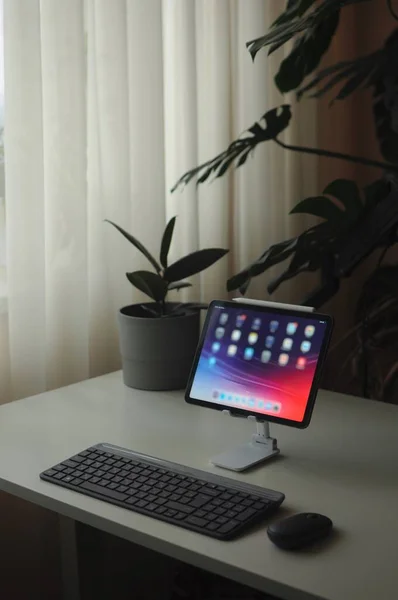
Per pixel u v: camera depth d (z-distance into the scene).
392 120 1.83
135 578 1.89
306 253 1.85
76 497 1.14
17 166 1.62
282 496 1.11
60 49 1.66
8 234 1.63
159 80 1.87
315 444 1.34
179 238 2.03
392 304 2.11
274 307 1.32
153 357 1.58
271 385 1.28
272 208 2.32
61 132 1.68
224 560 0.96
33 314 1.66
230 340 1.35
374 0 2.59
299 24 1.71
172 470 1.20
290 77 1.93
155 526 1.05
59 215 1.70
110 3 1.75
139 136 1.87
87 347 1.77
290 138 2.36
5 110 1.60
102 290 1.83
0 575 1.74
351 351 2.54
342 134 2.62
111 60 1.77
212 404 1.33
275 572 0.94
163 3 1.94
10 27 1.58
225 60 2.06
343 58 2.57
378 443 1.34
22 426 1.42
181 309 1.67
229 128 2.11
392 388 2.13
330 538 1.02
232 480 1.17
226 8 2.04
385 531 1.03
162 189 1.92
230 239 2.20
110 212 1.83
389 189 1.86
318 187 2.53
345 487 1.17
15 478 1.20
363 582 0.91
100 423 1.43
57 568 1.82
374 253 2.67
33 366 1.68
